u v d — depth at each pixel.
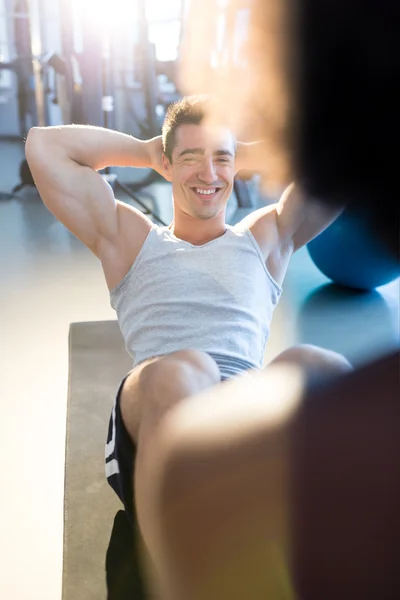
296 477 0.30
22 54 5.38
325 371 0.36
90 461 1.48
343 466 0.30
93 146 1.52
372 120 0.30
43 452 1.57
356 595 0.30
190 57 0.40
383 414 0.30
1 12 6.92
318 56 0.30
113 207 1.49
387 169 0.30
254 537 0.31
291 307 2.59
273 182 0.35
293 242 1.56
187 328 1.39
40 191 1.50
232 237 1.48
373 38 0.28
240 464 0.31
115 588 1.11
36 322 2.38
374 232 0.33
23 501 1.40
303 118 0.31
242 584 0.32
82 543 1.23
